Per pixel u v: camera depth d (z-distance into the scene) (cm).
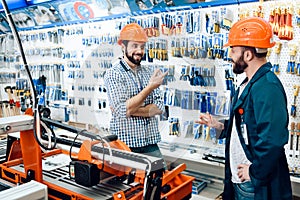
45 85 342
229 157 179
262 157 146
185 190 134
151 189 102
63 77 333
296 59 230
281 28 232
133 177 123
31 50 385
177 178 137
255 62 162
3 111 389
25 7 369
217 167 264
